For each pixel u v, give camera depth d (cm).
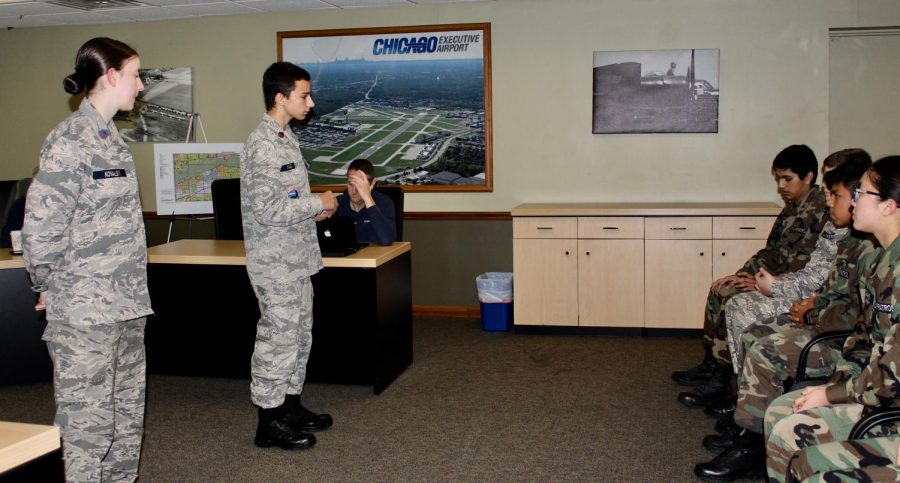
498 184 589
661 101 554
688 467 307
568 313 536
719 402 365
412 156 599
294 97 312
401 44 590
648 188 565
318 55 604
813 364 280
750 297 341
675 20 548
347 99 604
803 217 363
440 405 388
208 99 627
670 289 520
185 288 426
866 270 240
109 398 237
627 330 532
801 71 536
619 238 521
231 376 430
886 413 196
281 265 314
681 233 512
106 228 231
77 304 226
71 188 220
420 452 326
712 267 512
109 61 227
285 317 319
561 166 577
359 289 404
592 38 561
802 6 531
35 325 432
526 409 380
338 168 612
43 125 661
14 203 450
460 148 590
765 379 283
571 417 368
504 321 551
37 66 654
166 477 304
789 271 360
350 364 414
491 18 575
